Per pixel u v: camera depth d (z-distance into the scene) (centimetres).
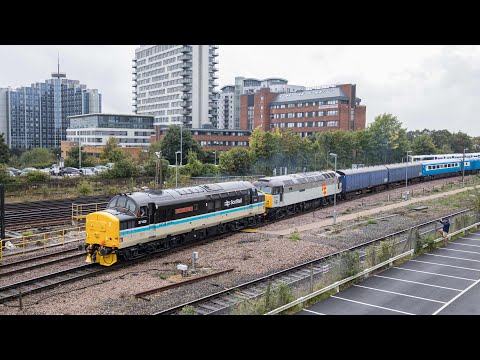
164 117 15250
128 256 2664
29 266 2569
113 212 2608
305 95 12581
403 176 6800
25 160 10844
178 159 8888
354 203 5216
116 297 2078
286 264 2641
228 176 7338
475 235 3419
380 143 8931
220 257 2783
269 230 3684
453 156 8825
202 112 14588
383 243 2627
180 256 2828
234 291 2161
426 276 2358
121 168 6550
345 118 11800
